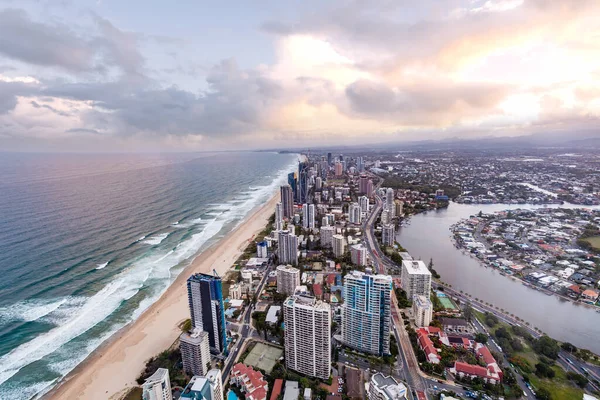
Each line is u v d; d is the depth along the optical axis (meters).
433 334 178.88
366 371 155.75
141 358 170.12
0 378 154.50
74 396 146.00
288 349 155.12
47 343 178.62
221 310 165.25
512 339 172.75
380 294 158.00
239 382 146.25
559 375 151.25
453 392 140.50
